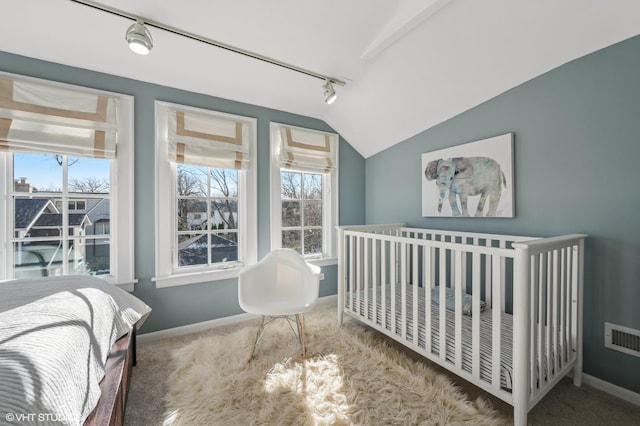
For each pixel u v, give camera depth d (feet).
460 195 7.82
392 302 6.39
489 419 4.45
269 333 7.53
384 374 5.65
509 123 6.78
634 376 5.00
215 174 8.42
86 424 2.85
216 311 8.25
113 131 6.75
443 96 7.58
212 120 8.11
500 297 4.35
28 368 2.37
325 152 10.24
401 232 9.59
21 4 5.05
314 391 5.12
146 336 7.26
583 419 4.55
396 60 7.02
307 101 9.12
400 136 9.61
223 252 8.54
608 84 5.25
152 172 7.38
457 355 4.96
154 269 7.40
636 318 5.00
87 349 3.26
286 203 9.77
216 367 5.88
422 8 5.28
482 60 6.30
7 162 5.99
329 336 7.38
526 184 6.49
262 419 4.46
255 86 8.11
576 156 5.69
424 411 4.64
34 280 4.85
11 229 6.05
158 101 7.47
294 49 6.61
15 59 5.98
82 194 6.70
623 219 5.13
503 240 6.56
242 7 5.37
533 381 4.29
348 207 11.01
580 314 5.35
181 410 4.69
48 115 6.08
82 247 6.72
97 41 6.02
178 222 7.86
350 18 5.78
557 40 5.45
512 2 5.03
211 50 6.57
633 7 4.58
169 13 5.37
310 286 7.11
